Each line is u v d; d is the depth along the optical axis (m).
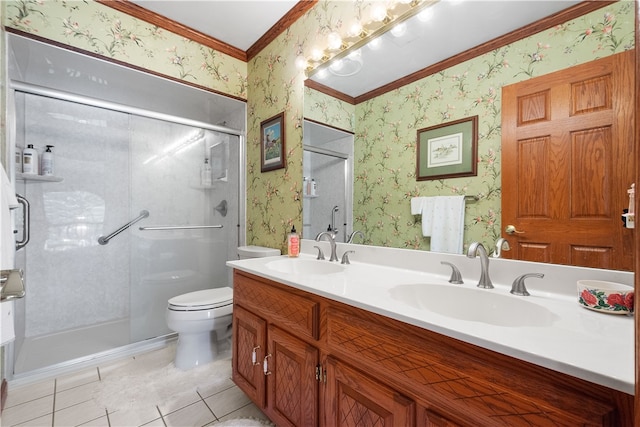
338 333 0.91
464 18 1.13
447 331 0.62
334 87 1.63
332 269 1.44
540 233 0.94
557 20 0.91
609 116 0.81
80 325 2.35
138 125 2.48
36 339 2.12
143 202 2.50
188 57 2.08
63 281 2.29
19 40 1.53
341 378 0.89
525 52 0.98
